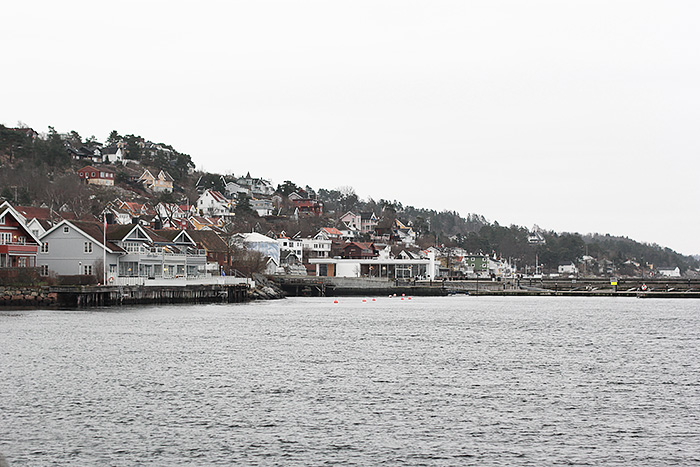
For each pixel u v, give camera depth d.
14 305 103.81
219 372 52.88
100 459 33.56
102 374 50.69
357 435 37.59
